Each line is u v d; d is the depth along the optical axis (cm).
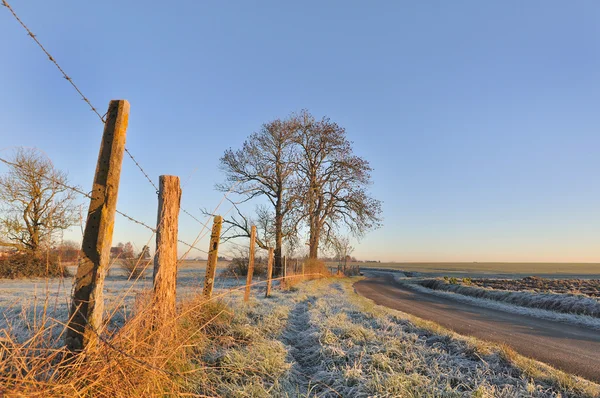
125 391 295
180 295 627
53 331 488
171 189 538
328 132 3328
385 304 1598
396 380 440
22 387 247
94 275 327
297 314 1009
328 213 3525
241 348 559
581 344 838
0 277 1884
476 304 1816
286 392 420
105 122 349
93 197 337
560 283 3005
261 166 3066
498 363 557
